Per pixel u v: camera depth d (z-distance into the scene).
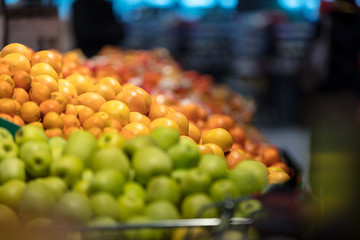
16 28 2.47
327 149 2.29
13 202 1.30
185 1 8.28
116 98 1.85
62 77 1.99
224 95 3.75
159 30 7.18
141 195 1.32
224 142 1.77
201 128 2.20
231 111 3.45
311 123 3.24
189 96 3.23
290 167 1.86
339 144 2.09
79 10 4.94
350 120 3.54
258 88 7.32
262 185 1.40
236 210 1.28
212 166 1.37
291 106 7.27
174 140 1.50
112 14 5.07
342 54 3.96
